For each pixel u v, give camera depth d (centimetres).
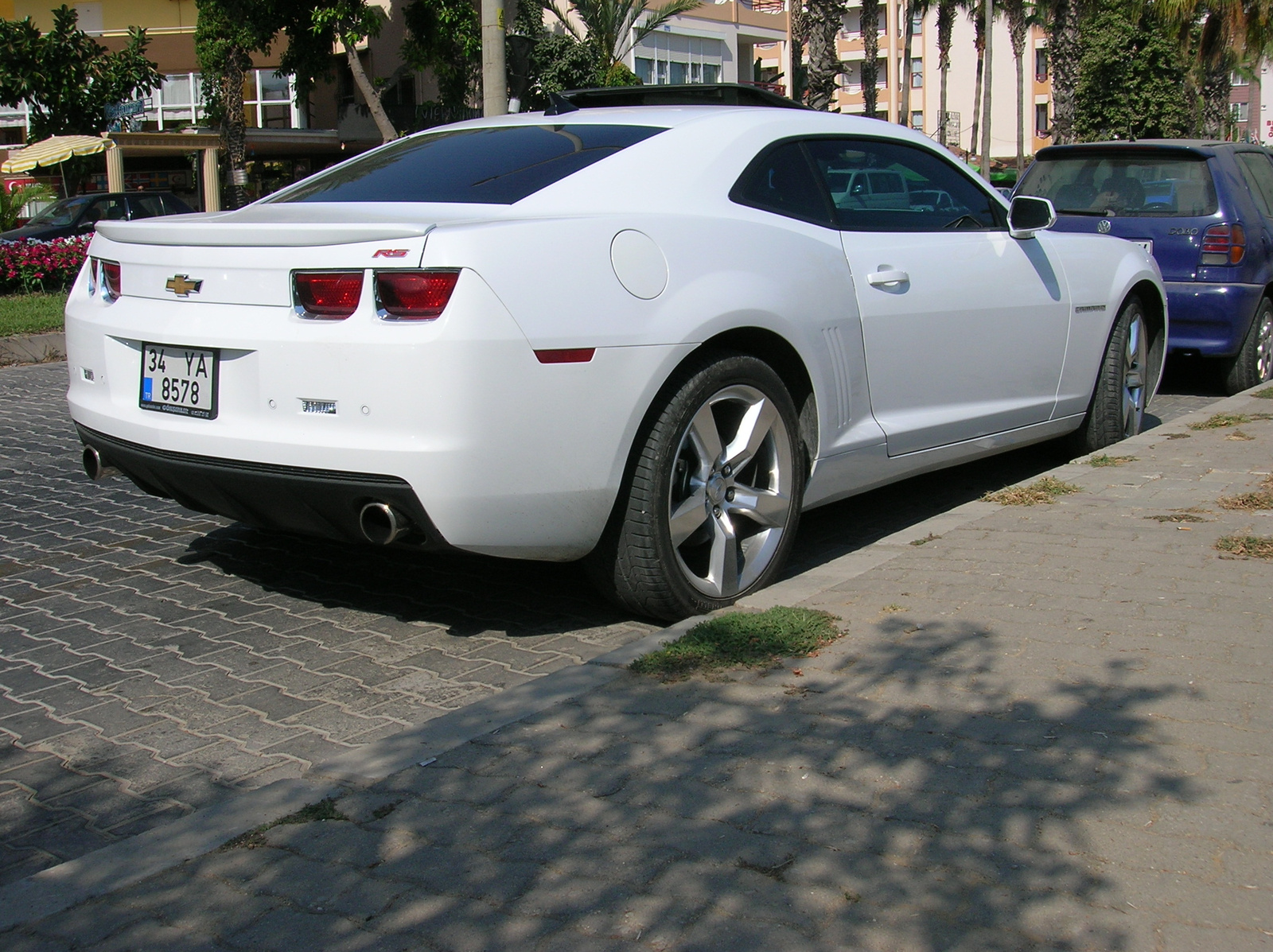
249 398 346
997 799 249
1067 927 207
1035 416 530
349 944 212
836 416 419
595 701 306
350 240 330
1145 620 341
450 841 244
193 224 374
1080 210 832
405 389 319
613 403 343
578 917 216
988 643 329
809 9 1755
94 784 297
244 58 2611
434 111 2972
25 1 3397
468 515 327
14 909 226
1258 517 437
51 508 566
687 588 375
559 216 357
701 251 374
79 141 2619
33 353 1110
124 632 402
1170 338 792
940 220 485
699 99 484
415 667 366
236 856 241
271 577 458
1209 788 248
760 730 285
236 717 333
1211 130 3206
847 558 421
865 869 227
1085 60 4784
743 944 207
